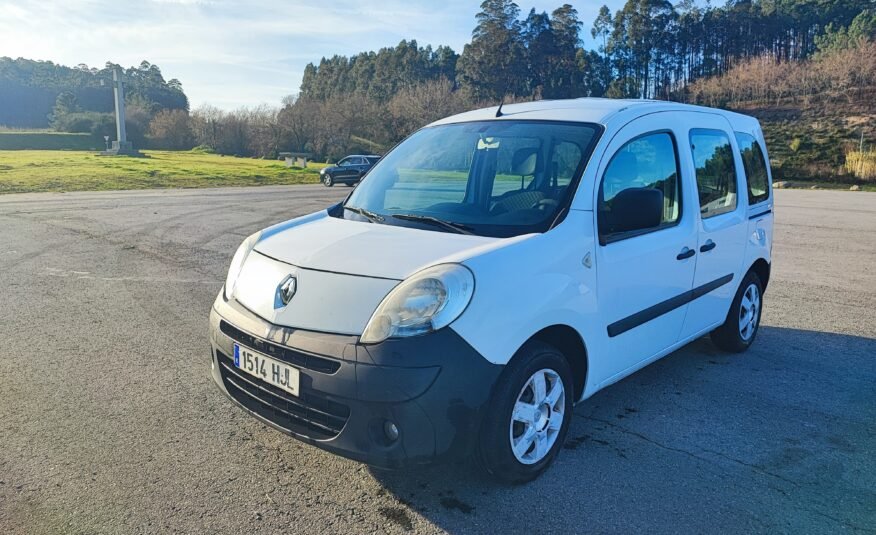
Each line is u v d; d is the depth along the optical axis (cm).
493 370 273
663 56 11638
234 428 370
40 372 454
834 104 7919
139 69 13912
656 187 384
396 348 258
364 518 282
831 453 352
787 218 1652
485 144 385
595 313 330
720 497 304
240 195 2169
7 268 819
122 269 823
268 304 297
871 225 1482
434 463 267
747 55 11569
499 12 9288
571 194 329
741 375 473
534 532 273
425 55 11956
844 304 700
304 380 273
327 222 364
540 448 316
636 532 275
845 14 11600
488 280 275
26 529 270
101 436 357
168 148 8388
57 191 2223
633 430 377
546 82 9481
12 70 12988
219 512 285
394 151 436
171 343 524
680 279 405
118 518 279
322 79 13750
